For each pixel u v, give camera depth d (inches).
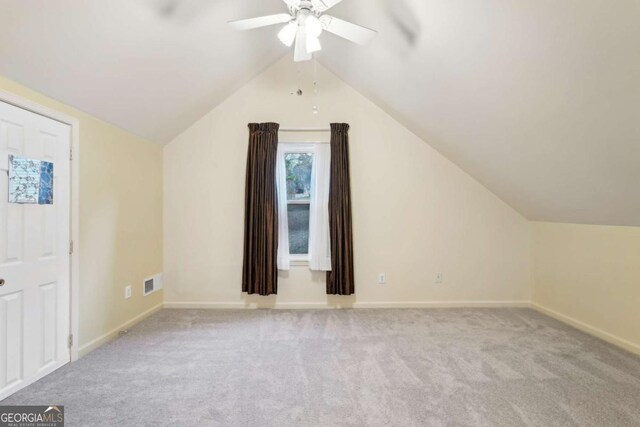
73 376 82.7
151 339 107.1
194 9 83.9
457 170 143.4
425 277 143.6
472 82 85.7
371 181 142.6
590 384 79.5
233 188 141.9
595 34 53.2
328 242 138.9
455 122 109.6
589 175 87.4
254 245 136.9
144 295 127.3
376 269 142.7
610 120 66.2
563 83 66.1
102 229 103.6
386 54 101.8
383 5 84.4
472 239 143.6
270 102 141.7
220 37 100.7
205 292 141.8
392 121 142.6
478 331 114.7
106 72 85.7
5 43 64.4
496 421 65.8
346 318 128.3
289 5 73.2
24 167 76.0
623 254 102.1
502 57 71.4
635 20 47.4
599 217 105.0
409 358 93.5
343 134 137.9
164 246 141.2
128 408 69.4
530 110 80.0
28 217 77.7
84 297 95.8
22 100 75.2
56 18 65.2
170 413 67.9
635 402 72.0
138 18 76.4
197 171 141.6
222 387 78.0
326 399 73.2
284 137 141.4
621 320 102.3
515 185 122.2
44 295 82.4
